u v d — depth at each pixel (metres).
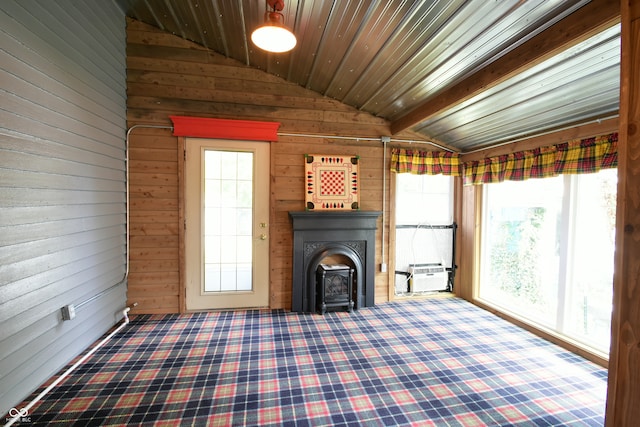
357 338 2.83
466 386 2.11
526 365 2.39
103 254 2.78
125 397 1.95
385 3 1.85
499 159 3.40
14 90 1.75
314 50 2.69
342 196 3.65
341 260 3.73
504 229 3.57
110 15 2.85
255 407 1.88
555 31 1.67
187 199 3.35
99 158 2.69
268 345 2.68
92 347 2.56
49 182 2.05
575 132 2.59
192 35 3.20
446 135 3.69
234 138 3.40
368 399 1.96
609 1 1.41
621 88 1.18
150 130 3.25
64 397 1.94
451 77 2.46
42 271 2.00
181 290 3.38
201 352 2.54
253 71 3.44
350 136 3.69
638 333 1.14
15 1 1.75
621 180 1.18
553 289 3.00
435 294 4.07
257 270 3.53
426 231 4.04
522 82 2.26
